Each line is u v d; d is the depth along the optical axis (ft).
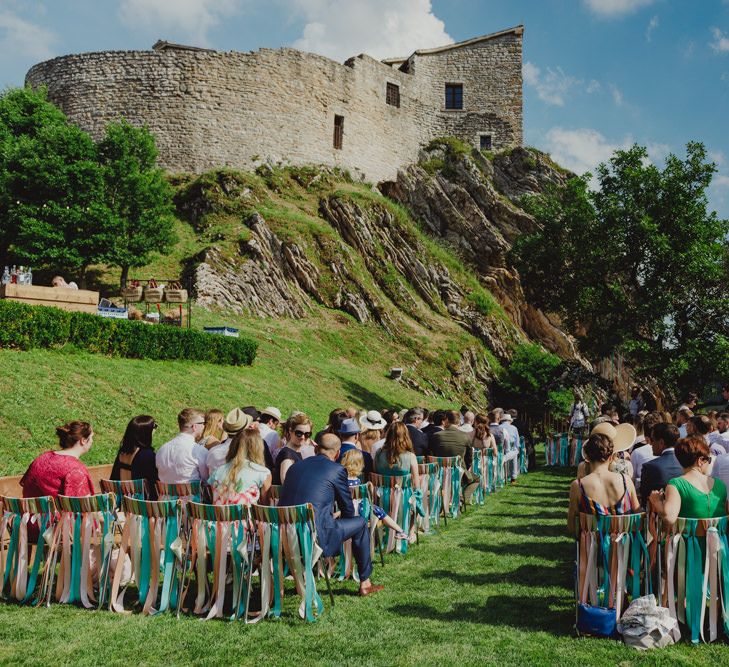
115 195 80.07
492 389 101.09
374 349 91.30
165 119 117.29
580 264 82.99
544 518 32.19
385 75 143.33
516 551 25.11
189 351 56.80
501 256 126.52
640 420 29.73
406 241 114.21
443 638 15.78
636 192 77.82
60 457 19.15
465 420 42.83
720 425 26.45
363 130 137.39
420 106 149.38
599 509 16.78
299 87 127.44
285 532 17.24
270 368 67.51
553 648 15.16
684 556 16.03
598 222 80.23
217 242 91.35
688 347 71.61
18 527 18.47
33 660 14.26
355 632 16.16
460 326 108.68
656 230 74.54
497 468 43.91
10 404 36.09
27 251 73.82
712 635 15.66
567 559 23.84
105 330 49.39
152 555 17.89
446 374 94.58
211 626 16.52
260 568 17.98
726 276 77.05
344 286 98.58
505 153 144.46
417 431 32.01
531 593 19.61
